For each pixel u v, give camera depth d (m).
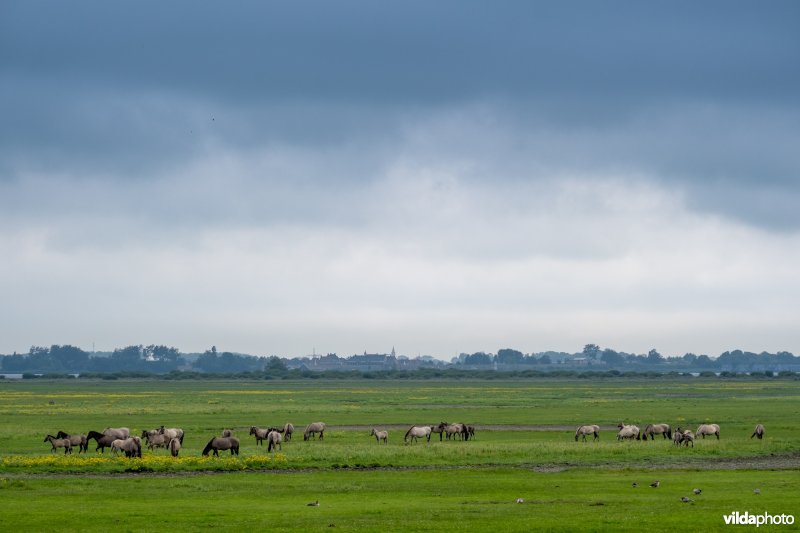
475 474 123.88
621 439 174.38
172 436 157.12
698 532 79.12
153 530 82.12
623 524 82.62
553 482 114.25
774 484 109.94
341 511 92.06
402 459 137.75
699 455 145.50
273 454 141.00
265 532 80.75
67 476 123.06
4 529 82.94
